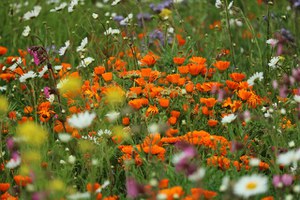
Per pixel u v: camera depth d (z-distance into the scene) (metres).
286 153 4.63
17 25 9.05
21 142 5.04
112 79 6.68
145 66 7.01
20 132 5.17
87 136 5.41
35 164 4.79
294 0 8.30
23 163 4.97
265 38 8.05
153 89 6.02
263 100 6.05
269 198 4.20
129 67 7.33
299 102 5.35
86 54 7.92
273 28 8.49
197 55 7.80
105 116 6.03
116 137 5.50
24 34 7.72
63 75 7.04
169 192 4.09
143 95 6.07
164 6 9.02
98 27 8.88
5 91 7.30
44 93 6.24
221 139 5.28
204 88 6.14
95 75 6.57
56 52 8.11
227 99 5.91
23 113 6.71
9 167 4.83
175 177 4.75
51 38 8.38
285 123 5.60
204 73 6.34
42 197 4.28
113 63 7.32
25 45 8.78
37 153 4.91
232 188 3.99
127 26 8.14
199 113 5.94
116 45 7.61
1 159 5.49
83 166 5.10
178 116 5.77
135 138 5.65
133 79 6.26
